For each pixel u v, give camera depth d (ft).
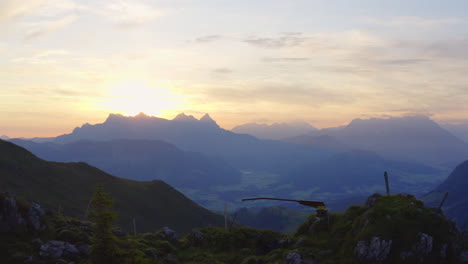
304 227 167.94
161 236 177.27
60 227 153.89
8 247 124.88
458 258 118.32
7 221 133.90
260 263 139.74
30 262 121.29
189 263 150.61
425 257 118.42
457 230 127.13
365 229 129.39
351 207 157.69
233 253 158.40
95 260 117.70
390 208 134.62
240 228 171.73
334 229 151.53
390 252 120.78
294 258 132.57
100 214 121.19
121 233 174.19
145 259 125.08
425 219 127.13
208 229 181.98
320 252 137.18
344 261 126.52
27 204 147.13
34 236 138.21
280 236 166.71
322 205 163.32
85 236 149.18
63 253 132.77
